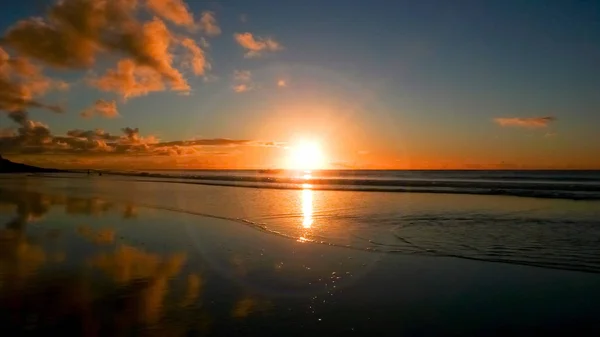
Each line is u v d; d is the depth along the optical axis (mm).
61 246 12555
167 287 8508
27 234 14688
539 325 6734
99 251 11875
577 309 7387
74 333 6289
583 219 17609
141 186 46656
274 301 7734
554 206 22500
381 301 7781
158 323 6688
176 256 11227
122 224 17078
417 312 7246
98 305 7477
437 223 16906
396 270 9914
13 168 157875
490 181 53062
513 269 9992
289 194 33188
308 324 6699
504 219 17812
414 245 12766
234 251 11930
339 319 6926
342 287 8609
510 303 7707
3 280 9031
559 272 9727
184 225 16812
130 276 9312
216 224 17109
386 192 34125
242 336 6215
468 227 15883
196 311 7219
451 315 7137
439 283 8914
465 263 10578
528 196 28578
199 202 26672
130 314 7066
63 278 9125
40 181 62438
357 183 49938
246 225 16797
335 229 15695
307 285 8734
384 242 13234
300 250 12102
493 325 6734
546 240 13305
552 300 7859
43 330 6410
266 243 13086
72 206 24094
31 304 7535
